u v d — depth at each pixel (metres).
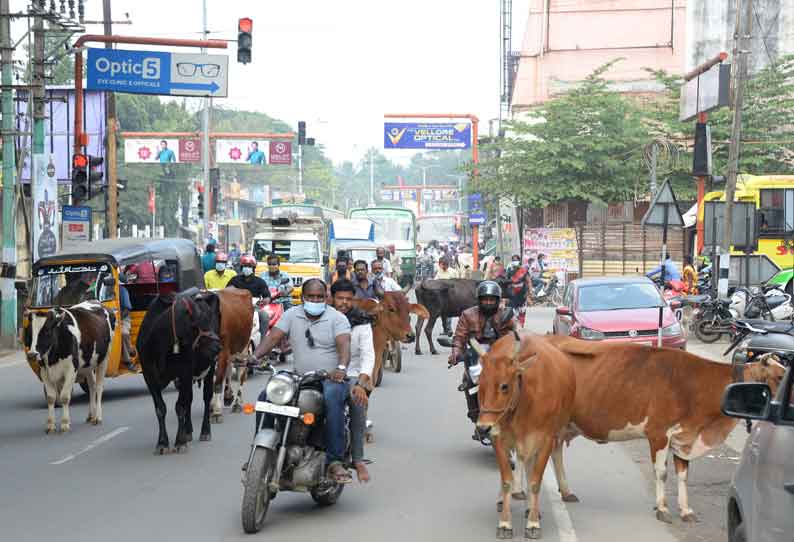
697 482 9.92
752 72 50.44
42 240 25.81
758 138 44.00
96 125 39.81
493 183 44.34
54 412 13.91
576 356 8.59
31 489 9.52
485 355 7.71
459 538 7.83
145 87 26.08
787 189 31.33
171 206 78.62
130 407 14.92
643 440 12.34
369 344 8.68
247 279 17.03
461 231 86.19
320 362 8.43
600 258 41.34
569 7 55.22
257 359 8.41
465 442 11.98
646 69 47.34
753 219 25.20
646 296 18.41
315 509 8.77
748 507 5.19
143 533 7.95
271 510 8.74
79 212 25.03
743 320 12.70
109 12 31.48
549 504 9.00
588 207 45.44
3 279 23.69
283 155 59.22
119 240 17.02
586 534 7.96
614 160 43.06
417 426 13.10
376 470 10.42
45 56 25.39
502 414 7.48
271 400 7.95
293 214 31.14
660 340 15.13
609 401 8.38
